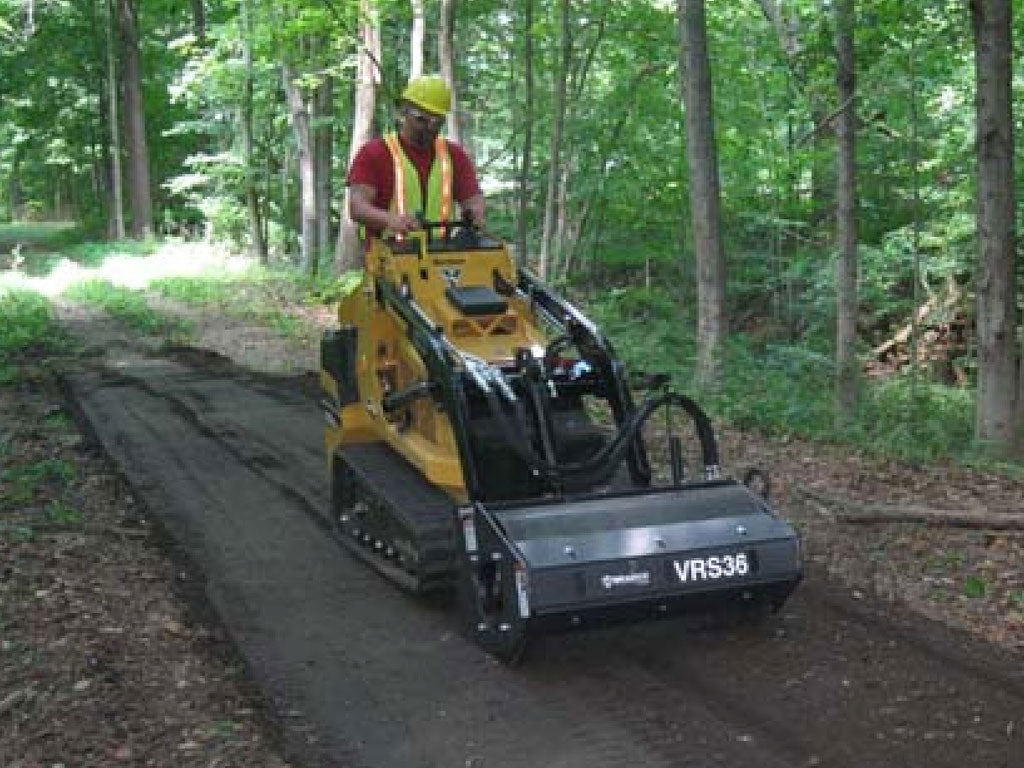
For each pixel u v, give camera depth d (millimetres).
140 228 33562
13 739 4105
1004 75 8719
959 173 13719
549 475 4957
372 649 5020
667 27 15633
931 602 5375
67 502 7207
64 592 5438
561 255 18141
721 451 8188
